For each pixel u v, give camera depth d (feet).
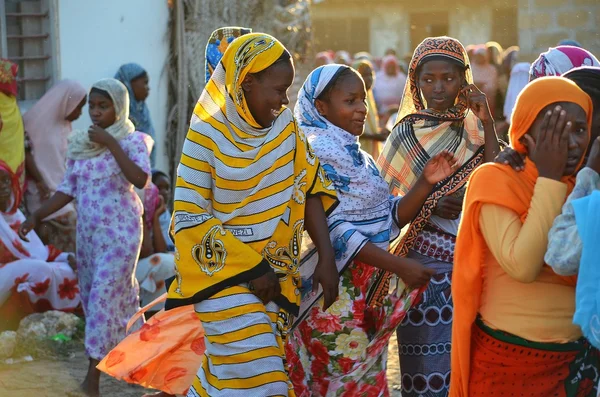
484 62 56.70
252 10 37.86
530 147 11.89
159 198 27.17
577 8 63.05
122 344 16.37
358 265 15.35
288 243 14.28
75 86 29.25
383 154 17.12
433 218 16.31
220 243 13.70
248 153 13.85
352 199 15.26
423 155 16.70
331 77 15.40
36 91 33.12
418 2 96.99
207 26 36.88
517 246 11.64
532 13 63.57
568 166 11.89
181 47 36.63
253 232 13.98
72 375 21.52
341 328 15.26
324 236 14.69
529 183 11.94
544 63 16.46
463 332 12.46
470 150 16.74
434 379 16.17
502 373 12.47
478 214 12.12
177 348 16.34
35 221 21.63
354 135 15.62
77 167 21.34
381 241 15.46
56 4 32.89
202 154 13.84
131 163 20.92
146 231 26.61
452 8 95.81
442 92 16.69
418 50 17.03
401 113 17.83
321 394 15.49
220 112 13.89
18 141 27.09
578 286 11.12
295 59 39.65
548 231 11.55
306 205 14.70
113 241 21.02
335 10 98.58
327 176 15.11
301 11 39.83
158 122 36.60
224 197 13.93
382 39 98.73
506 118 52.60
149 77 36.01
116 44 34.88
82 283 21.65
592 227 10.98
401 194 17.15
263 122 13.99
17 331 23.47
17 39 32.76
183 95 36.73
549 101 11.68
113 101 21.34
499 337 12.26
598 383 12.21
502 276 12.26
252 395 13.67
